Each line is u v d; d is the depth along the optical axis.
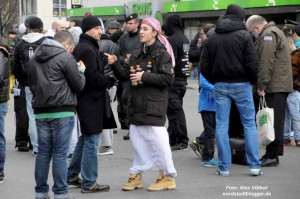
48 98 6.02
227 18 7.55
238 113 8.47
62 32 6.50
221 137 7.67
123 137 11.02
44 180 6.25
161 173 7.05
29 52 8.73
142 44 6.90
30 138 9.34
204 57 7.73
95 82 6.54
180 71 9.41
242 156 8.39
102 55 7.22
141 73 6.62
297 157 9.05
